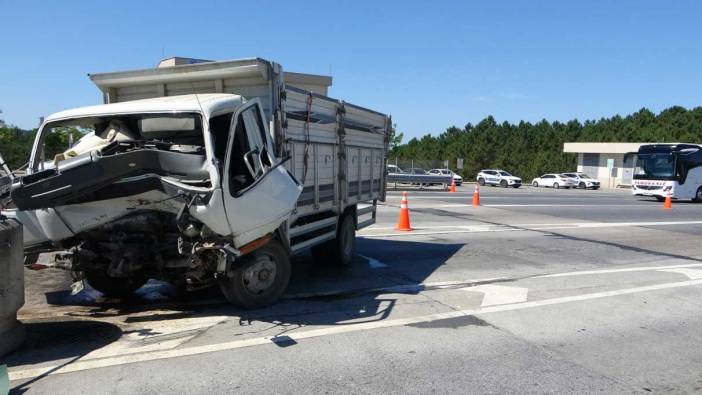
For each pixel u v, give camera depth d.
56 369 4.29
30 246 5.29
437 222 15.39
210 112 5.17
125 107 5.48
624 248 11.62
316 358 4.68
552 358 4.86
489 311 6.32
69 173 4.65
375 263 9.17
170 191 4.85
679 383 4.39
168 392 3.92
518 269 9.01
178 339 5.07
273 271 6.22
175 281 5.67
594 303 6.83
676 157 27.39
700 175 28.14
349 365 4.54
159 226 5.17
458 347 5.07
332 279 7.88
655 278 8.45
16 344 4.70
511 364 4.69
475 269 8.90
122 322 5.59
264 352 4.78
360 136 9.15
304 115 6.88
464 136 74.62
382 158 10.43
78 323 5.53
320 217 7.76
